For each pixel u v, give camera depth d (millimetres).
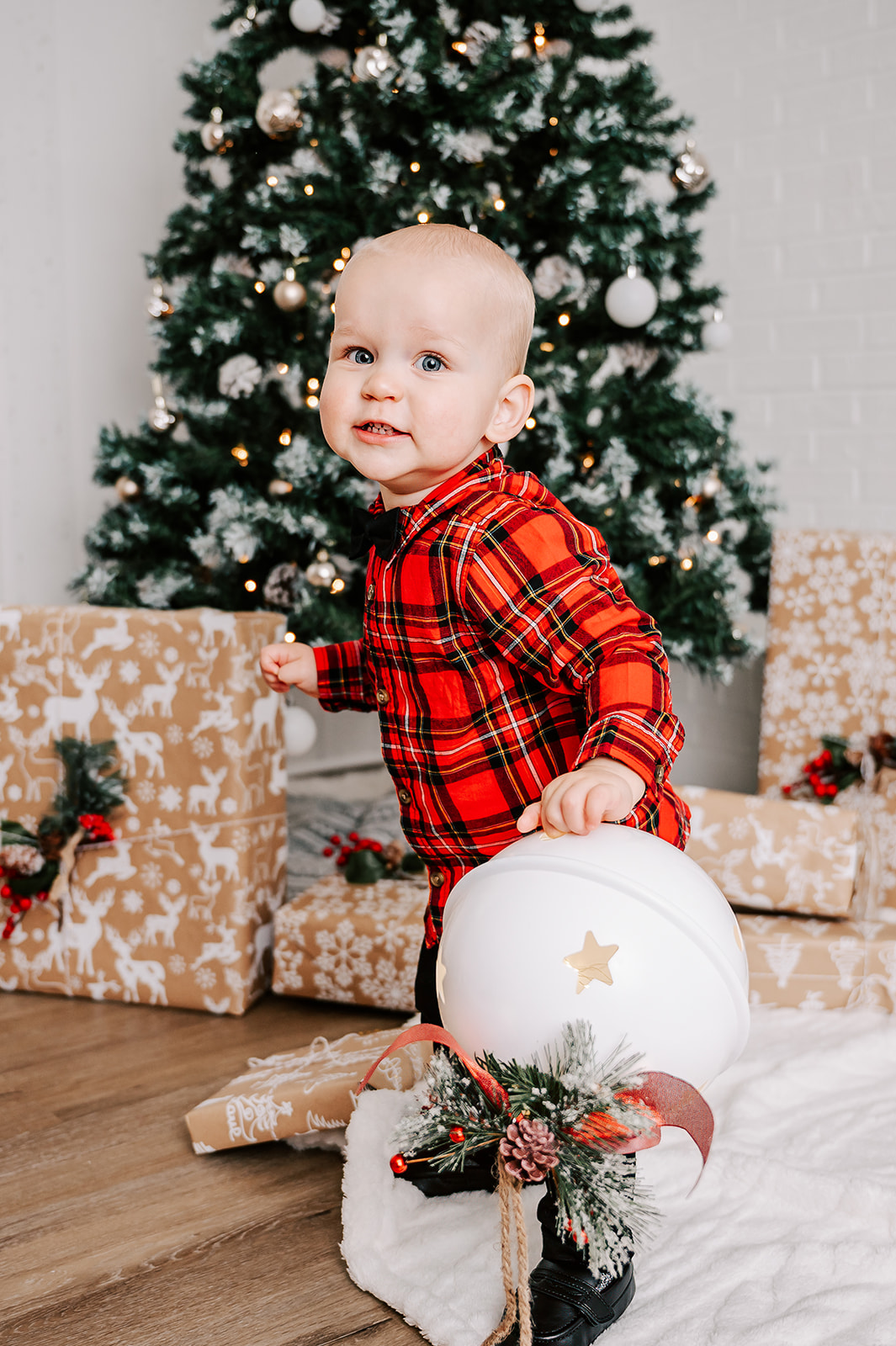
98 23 2766
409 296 858
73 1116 1351
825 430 2727
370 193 2070
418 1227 1075
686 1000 766
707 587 2152
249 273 2246
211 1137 1242
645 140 2207
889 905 1833
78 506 2848
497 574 881
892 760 1893
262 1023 1617
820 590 1958
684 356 2572
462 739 944
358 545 1003
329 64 2189
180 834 1630
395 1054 1276
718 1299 969
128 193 2867
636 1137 766
